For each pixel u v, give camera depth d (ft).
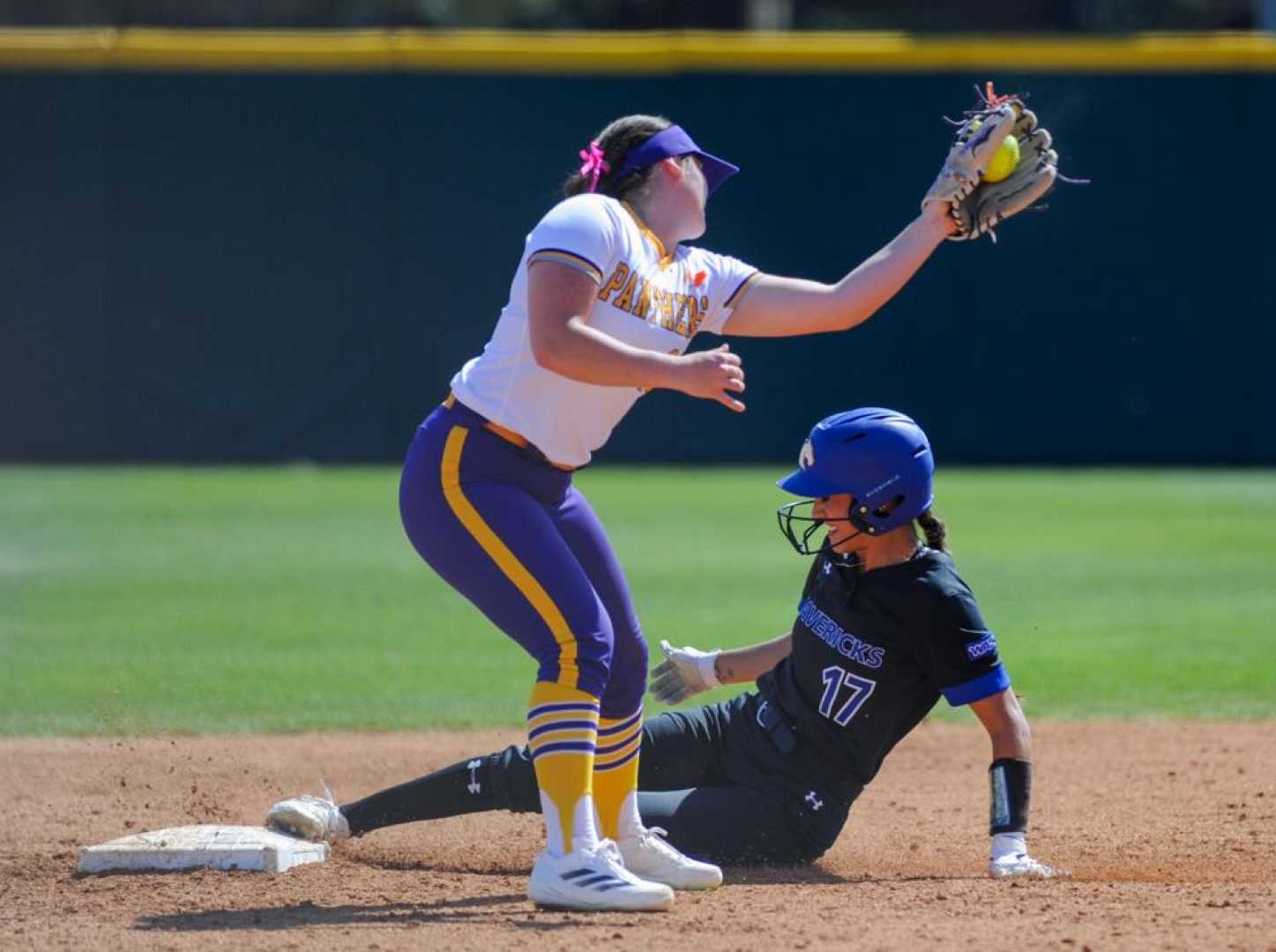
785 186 224.94
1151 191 222.89
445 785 62.44
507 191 226.58
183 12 318.24
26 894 56.90
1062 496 200.23
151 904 54.85
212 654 111.24
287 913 53.11
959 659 57.21
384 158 226.38
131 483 211.82
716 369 49.42
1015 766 58.23
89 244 226.99
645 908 51.72
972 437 226.99
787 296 56.85
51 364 228.02
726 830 60.39
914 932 48.80
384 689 100.94
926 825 71.00
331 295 228.22
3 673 103.81
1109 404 225.76
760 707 61.67
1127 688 101.30
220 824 68.69
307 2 320.70
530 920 51.01
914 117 223.30
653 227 54.70
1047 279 224.94
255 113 225.97
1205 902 53.16
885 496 56.80
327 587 139.44
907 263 57.00
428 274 227.40
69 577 143.13
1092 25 309.22
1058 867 62.23
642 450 231.50
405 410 228.84
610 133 54.80
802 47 222.89
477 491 52.49
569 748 51.88
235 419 229.25
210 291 228.02
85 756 83.25
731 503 193.47
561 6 326.44
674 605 127.85
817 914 51.52
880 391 227.61
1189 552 157.69
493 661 110.22
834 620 59.26
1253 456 225.15
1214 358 224.53
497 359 52.75
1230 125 221.46
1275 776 79.51
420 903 54.80
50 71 224.74
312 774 80.23
